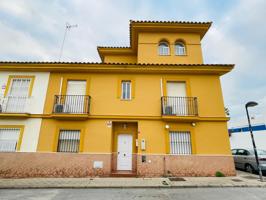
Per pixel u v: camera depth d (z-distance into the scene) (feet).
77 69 34.78
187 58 40.04
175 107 33.14
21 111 32.50
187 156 30.81
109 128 32.30
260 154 33.96
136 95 34.19
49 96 33.91
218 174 29.60
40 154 30.53
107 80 35.22
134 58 46.96
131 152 33.06
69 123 32.37
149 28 41.19
